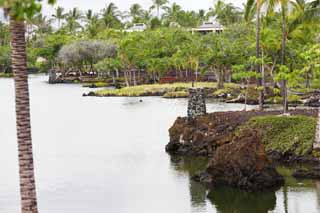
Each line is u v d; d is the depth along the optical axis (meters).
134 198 32.59
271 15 60.09
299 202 30.97
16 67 17.70
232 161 34.47
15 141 52.84
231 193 33.16
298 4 52.62
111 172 39.25
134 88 105.38
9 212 30.30
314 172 36.00
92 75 150.25
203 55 103.31
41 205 31.41
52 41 160.00
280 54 75.12
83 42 144.25
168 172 38.97
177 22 165.75
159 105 83.62
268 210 29.89
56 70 167.50
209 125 45.84
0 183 36.53
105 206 31.17
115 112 75.88
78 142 52.06
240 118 46.31
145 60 116.88
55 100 95.06
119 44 124.38
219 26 145.75
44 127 62.69
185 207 30.73
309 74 77.06
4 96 103.50
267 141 42.53
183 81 115.88
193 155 44.47
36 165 41.75
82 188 35.06
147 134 56.09
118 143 51.03
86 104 87.62
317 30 65.88
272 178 34.34
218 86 100.12
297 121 43.22
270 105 72.31
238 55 95.81
